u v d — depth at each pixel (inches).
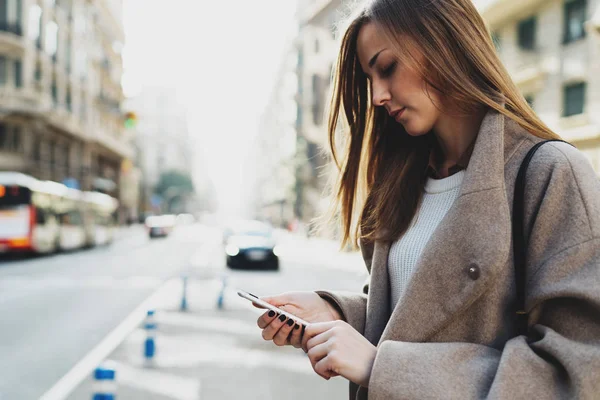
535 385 32.3
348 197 58.1
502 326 37.6
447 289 37.6
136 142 3762.3
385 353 35.5
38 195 808.9
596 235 34.2
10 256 885.8
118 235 2012.8
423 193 49.8
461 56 41.1
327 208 61.2
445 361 34.7
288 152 2300.7
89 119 1663.4
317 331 40.3
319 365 37.5
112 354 247.8
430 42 40.8
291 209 2442.2
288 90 2342.5
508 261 37.6
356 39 49.1
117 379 204.5
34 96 1214.3
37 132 1321.4
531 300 35.1
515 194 38.2
